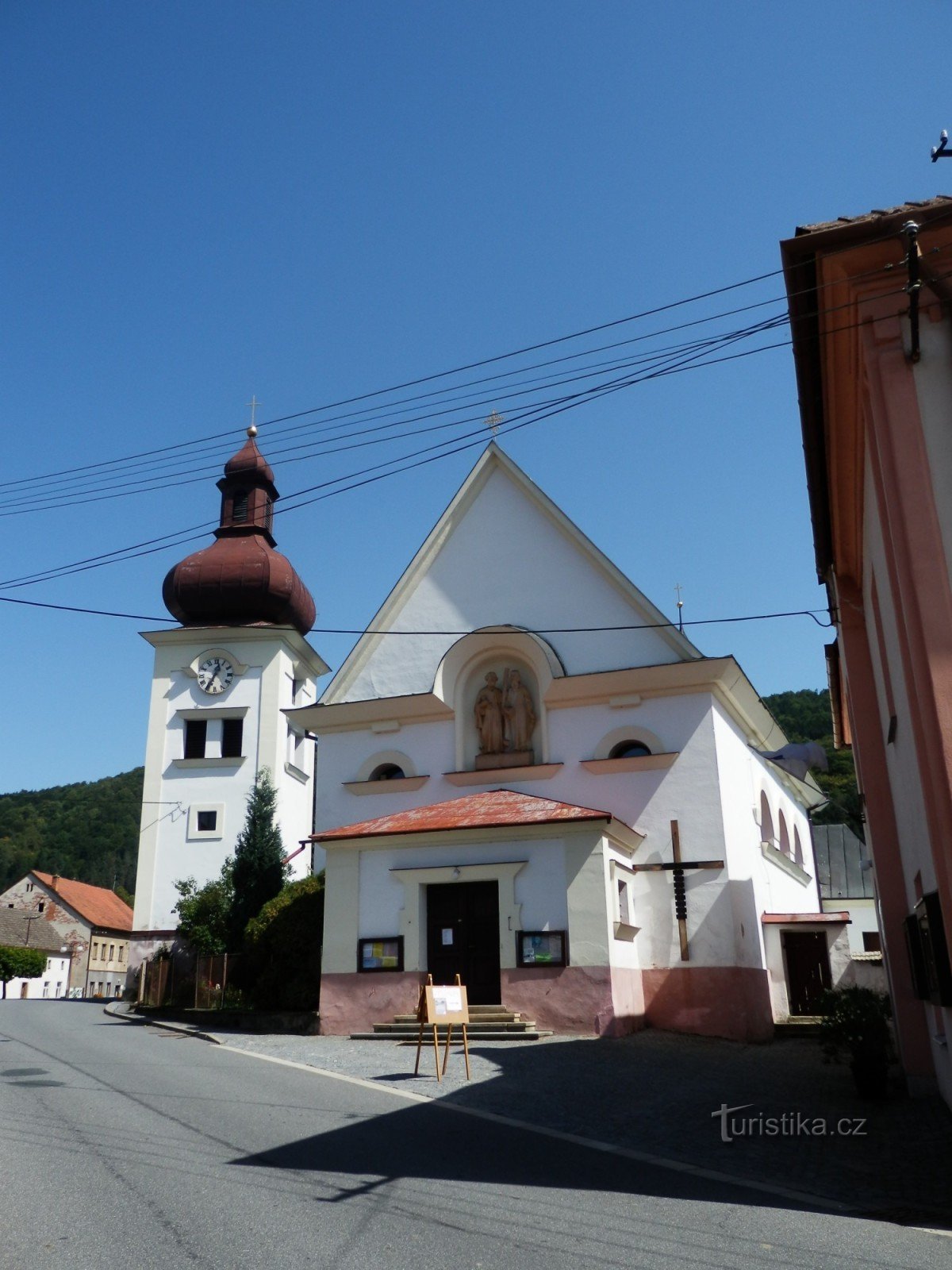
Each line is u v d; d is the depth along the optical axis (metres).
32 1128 10.72
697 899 24.02
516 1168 9.64
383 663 28.50
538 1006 21.45
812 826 44.94
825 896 44.19
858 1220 8.13
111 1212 7.61
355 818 27.55
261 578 41.84
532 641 26.70
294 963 25.47
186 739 40.03
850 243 10.52
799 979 27.53
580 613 26.97
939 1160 10.36
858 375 11.03
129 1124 11.11
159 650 41.06
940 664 9.20
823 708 76.00
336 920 23.48
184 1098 13.10
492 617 27.77
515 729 26.75
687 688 25.42
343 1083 14.98
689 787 24.81
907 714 11.59
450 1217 7.77
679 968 23.64
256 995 26.05
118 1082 14.42
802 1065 18.23
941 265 10.36
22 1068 15.70
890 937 15.74
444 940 22.84
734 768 26.81
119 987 87.12
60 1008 34.41
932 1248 7.36
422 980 22.42
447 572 28.61
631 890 24.39
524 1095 14.14
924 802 9.71
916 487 9.74
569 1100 13.91
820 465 14.22
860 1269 6.84
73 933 81.81
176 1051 19.09
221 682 40.25
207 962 28.55
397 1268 6.52
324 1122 11.60
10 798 167.75
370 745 28.00
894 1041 18.84
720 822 24.39
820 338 11.39
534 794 25.94
